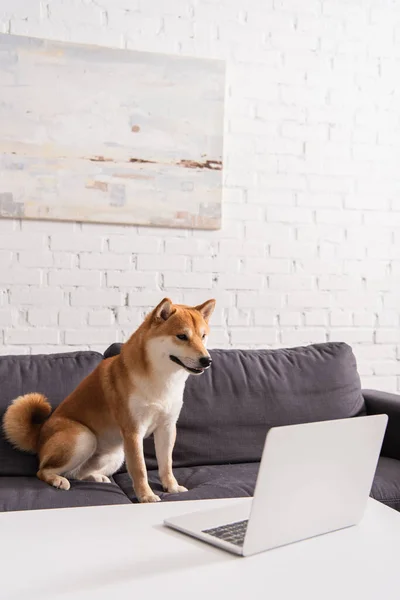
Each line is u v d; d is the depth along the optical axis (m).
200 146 2.96
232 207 3.04
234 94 3.03
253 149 3.06
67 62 2.79
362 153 3.20
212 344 3.02
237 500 1.40
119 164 2.86
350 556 1.08
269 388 2.40
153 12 2.91
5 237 2.76
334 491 1.21
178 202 2.94
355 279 3.20
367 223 3.21
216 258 3.02
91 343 2.87
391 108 3.21
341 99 3.17
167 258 2.96
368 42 3.20
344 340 3.19
